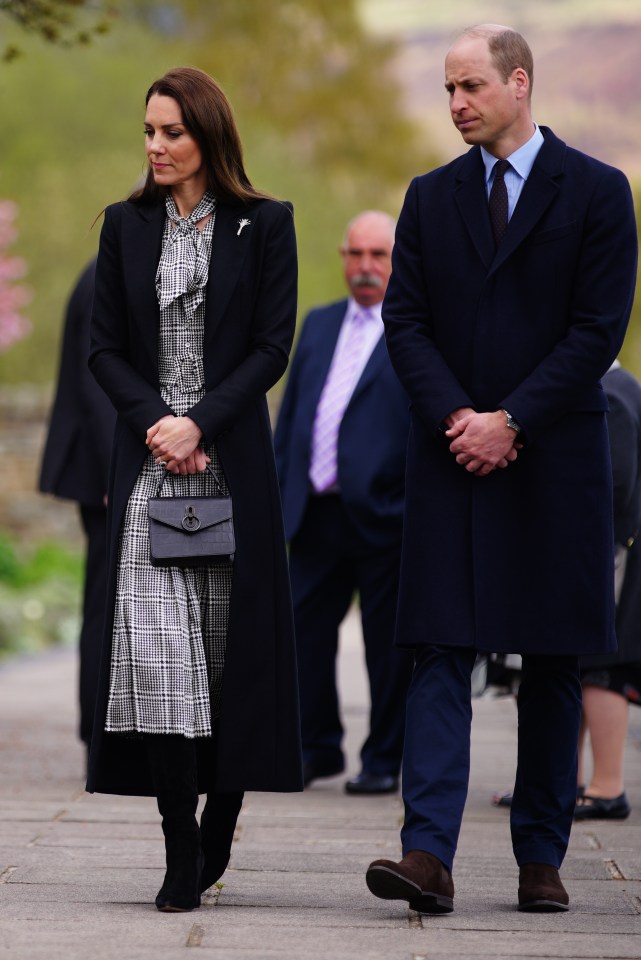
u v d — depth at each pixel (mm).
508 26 15102
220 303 14695
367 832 19781
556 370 14453
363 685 40344
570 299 14836
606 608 14828
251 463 14750
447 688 14688
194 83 14695
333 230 119312
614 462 21031
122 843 18391
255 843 18797
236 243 14805
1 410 68875
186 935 13406
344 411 24391
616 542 21141
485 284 14844
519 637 14648
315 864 17281
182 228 14797
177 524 14289
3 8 26844
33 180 97500
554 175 14789
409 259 15289
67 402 24719
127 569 14508
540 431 14484
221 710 14508
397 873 13688
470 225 14953
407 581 14930
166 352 14805
